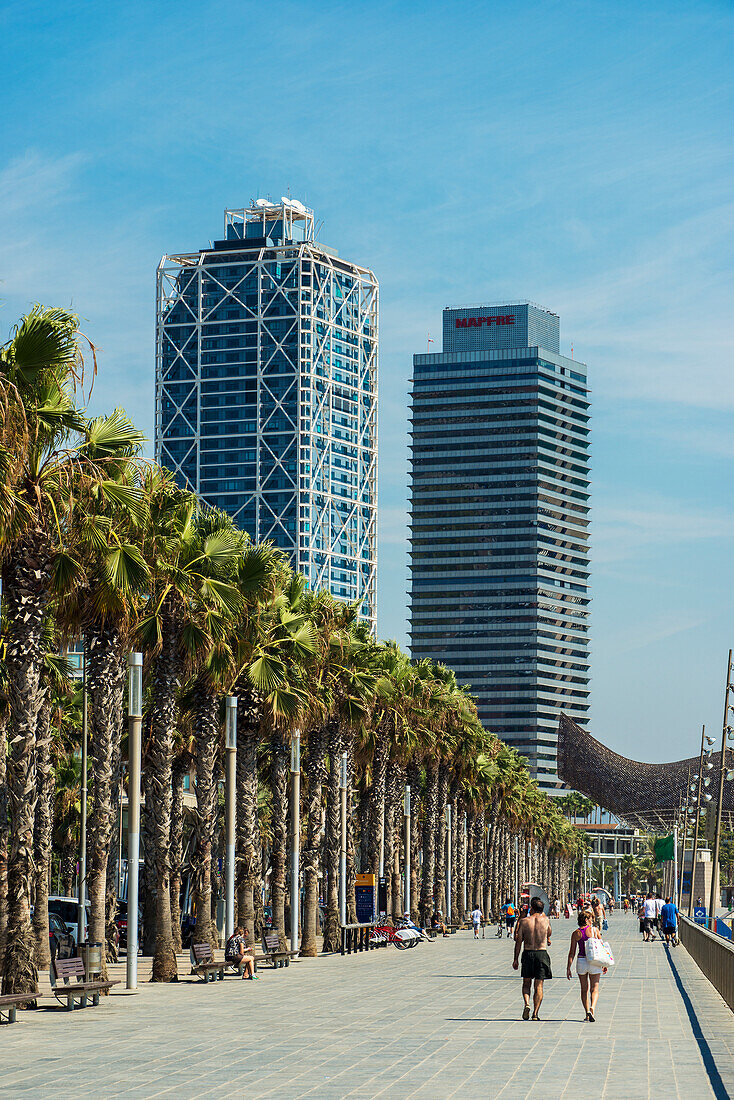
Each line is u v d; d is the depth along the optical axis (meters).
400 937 71.81
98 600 33.88
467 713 103.62
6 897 29.58
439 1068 20.17
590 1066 20.33
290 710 51.47
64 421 29.50
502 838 149.12
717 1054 21.91
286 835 64.38
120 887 73.25
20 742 29.56
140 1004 32.62
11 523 27.17
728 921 99.62
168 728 40.75
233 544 41.69
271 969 49.62
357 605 65.56
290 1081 18.84
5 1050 22.80
